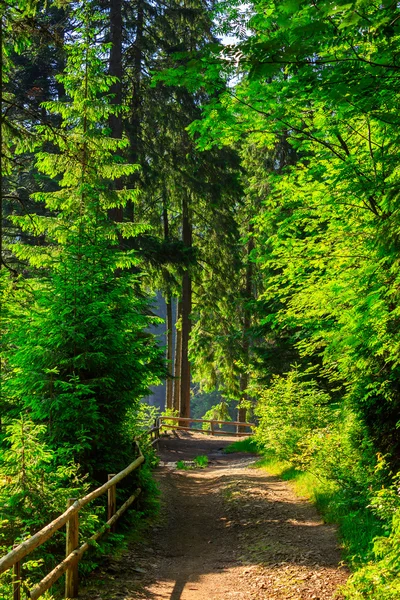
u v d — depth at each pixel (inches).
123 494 394.9
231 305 1162.6
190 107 941.8
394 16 168.6
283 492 469.1
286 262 394.0
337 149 354.0
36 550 259.9
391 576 198.4
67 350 372.8
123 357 387.2
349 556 278.1
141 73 901.8
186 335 1119.0
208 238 1146.0
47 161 500.1
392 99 223.8
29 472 270.7
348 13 158.1
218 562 319.6
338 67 201.5
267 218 426.3
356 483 354.0
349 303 329.7
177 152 962.1
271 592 258.5
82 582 271.4
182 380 1115.9
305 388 697.6
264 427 614.2
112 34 768.3
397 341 273.7
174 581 286.7
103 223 454.6
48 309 376.2
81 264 392.2
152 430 826.8
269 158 959.0
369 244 277.0
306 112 323.3
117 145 519.8
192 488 553.9
